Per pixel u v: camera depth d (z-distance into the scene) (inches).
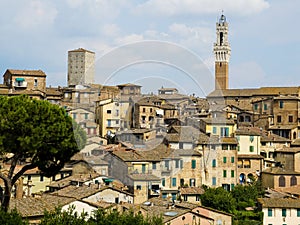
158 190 2122.3
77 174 2544.3
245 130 3890.3
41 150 1540.4
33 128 1487.5
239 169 3676.2
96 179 2421.3
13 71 4224.9
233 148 3410.4
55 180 2714.1
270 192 3329.2
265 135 4065.0
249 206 3006.9
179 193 2746.1
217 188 2918.3
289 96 4630.9
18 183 2177.7
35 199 1929.1
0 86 4183.1
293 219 2881.4
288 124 4557.1
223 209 2790.4
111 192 2039.9
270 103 4722.0
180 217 2081.7
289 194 3321.9
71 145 1519.4
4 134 1503.4
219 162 3302.2
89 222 1264.8
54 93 4015.8
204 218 2261.3
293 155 3757.4
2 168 2124.8
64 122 1533.0
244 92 5054.1
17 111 1494.8
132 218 1294.3
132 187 1999.3
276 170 3627.0
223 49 7386.8
